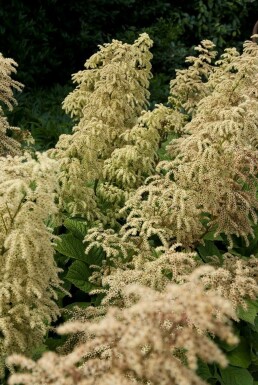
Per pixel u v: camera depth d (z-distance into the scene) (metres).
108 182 4.32
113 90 4.68
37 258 2.95
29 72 9.22
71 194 4.05
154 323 2.15
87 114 4.75
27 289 2.88
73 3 9.73
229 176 3.94
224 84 4.32
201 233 4.05
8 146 4.33
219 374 3.90
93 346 2.38
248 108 3.85
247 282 3.41
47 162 2.84
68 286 4.11
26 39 9.03
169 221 3.77
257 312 4.02
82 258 4.11
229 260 3.86
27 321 3.05
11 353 2.97
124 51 4.84
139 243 3.76
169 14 11.50
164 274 3.49
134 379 2.34
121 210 3.76
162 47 10.71
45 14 9.56
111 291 3.33
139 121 4.48
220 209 3.85
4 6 8.97
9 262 2.90
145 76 5.11
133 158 4.21
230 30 11.73
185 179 3.76
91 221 4.27
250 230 3.95
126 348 2.19
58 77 10.04
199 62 5.68
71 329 2.30
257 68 4.27
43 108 8.91
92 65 5.14
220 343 3.83
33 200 3.04
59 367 2.20
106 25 10.71
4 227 2.97
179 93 5.73
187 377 2.09
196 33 11.68
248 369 4.07
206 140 3.68
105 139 4.43
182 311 2.09
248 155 3.83
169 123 4.94
